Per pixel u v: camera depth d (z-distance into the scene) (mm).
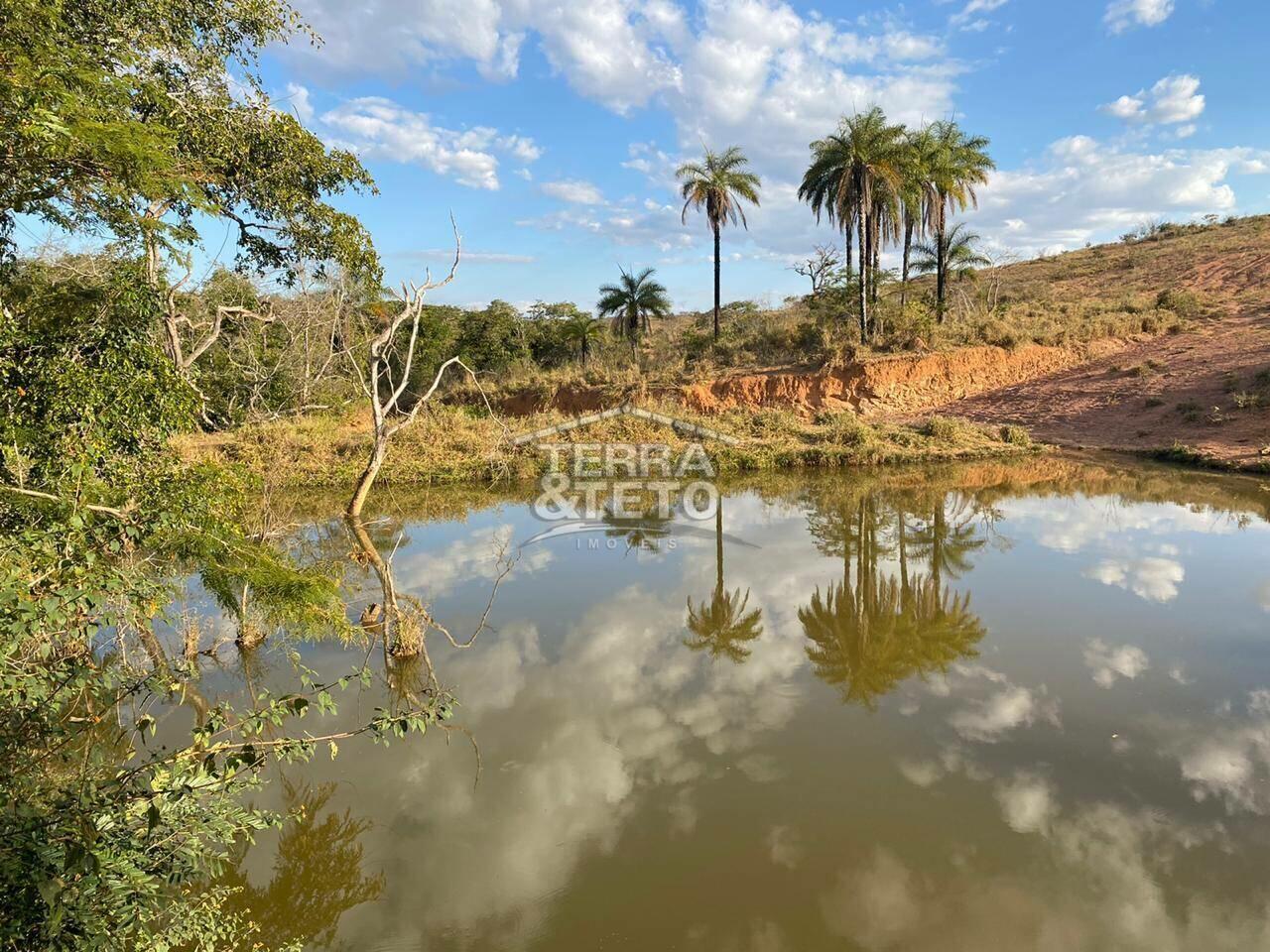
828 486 17641
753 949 3607
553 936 3766
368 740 5965
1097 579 9641
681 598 9648
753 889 4066
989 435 22484
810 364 27781
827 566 10938
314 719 6371
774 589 9922
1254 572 9688
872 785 5074
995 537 12070
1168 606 8508
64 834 2533
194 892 4211
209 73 6934
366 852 4547
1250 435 18219
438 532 13977
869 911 3857
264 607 5895
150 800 2947
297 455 18047
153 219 5410
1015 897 3938
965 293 41406
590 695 6750
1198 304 28875
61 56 4547
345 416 21484
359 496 11656
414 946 3756
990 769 5246
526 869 4305
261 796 5188
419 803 5055
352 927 3902
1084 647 7434
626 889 4105
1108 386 24266
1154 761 5289
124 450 4969
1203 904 3855
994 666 7047
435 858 4461
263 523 10266
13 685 2500
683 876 4195
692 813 4809
